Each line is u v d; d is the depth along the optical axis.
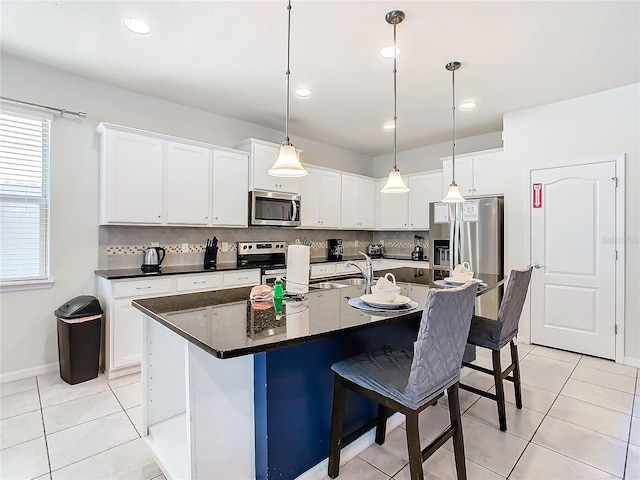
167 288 3.11
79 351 2.71
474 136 4.74
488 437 2.04
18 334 2.79
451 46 2.49
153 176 3.19
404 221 5.26
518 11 2.09
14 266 2.78
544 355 3.39
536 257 3.67
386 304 1.73
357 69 2.84
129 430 2.09
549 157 3.57
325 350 1.76
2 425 2.13
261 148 4.00
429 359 1.39
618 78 2.99
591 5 2.04
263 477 1.51
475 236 3.99
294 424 1.61
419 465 1.39
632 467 1.77
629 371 3.01
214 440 1.41
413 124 4.25
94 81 3.10
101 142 3.07
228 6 2.07
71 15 2.17
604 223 3.28
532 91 3.27
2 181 2.72
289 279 2.08
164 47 2.54
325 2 2.02
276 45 2.50
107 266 3.21
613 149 3.22
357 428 1.92
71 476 1.70
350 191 5.22
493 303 3.81
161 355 1.84
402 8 2.07
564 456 1.86
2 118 2.70
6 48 2.58
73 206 3.01
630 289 3.16
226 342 1.17
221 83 3.14
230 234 4.12
